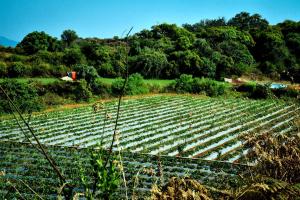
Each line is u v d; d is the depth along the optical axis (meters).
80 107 45.28
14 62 61.44
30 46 80.19
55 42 83.88
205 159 24.41
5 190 16.78
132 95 55.91
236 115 41.97
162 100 54.00
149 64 69.19
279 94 40.91
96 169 3.55
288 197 4.29
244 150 25.27
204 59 75.38
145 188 17.59
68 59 68.25
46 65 63.09
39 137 30.45
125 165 22.16
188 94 61.41
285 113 42.56
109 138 30.58
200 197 4.25
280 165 5.18
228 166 22.12
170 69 72.94
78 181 18.31
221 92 60.94
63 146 27.50
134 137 31.31
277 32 97.38
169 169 21.55
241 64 78.56
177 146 27.75
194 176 19.98
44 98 44.09
